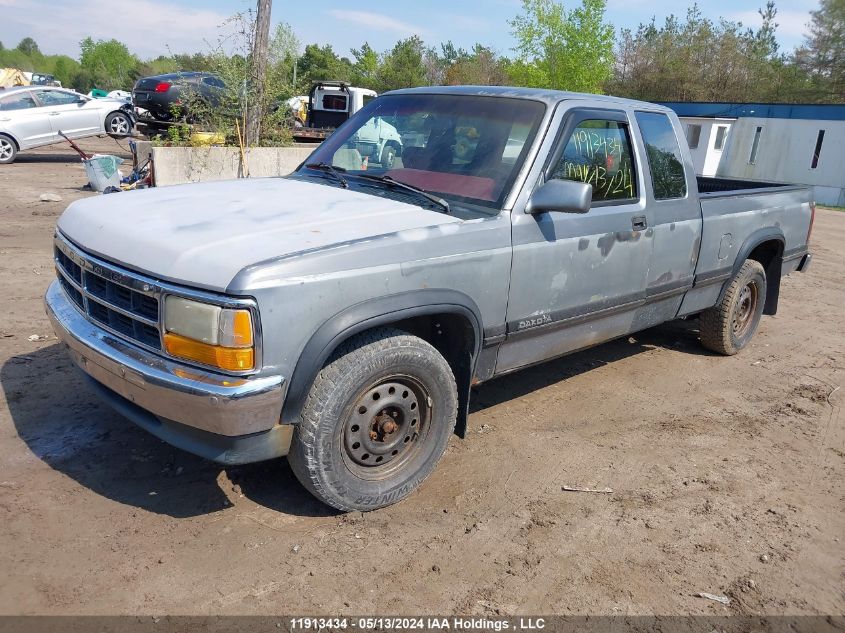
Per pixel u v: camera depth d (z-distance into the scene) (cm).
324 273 283
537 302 383
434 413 345
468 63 5497
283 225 311
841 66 4488
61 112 1753
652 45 5103
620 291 440
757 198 568
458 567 303
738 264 557
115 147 2158
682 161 487
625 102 449
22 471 348
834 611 295
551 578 300
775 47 5119
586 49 3478
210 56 1288
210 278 268
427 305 318
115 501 330
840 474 414
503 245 353
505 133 387
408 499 352
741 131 3184
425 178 388
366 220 328
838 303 867
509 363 392
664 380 547
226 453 285
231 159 1197
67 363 478
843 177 2850
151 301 285
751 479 400
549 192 357
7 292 632
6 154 1673
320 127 1828
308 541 312
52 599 264
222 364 267
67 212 361
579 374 547
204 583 280
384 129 431
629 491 376
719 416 486
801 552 333
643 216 443
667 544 331
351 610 272
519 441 424
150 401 285
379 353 305
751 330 620
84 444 378
